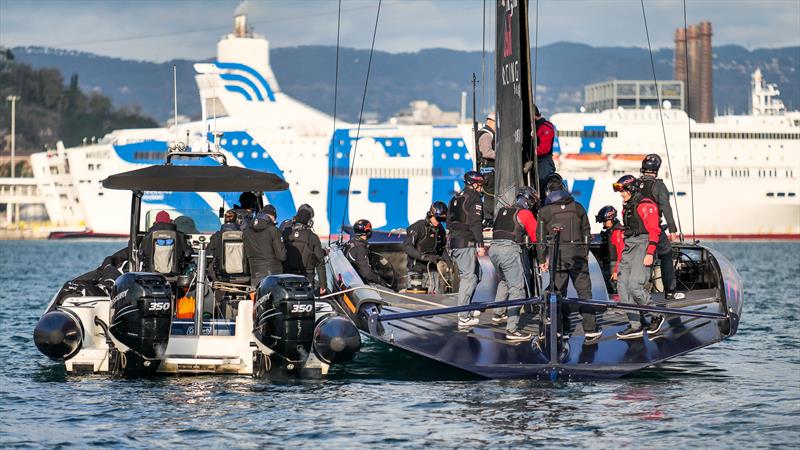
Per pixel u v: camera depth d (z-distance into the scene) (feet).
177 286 176.55
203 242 167.43
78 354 164.14
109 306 161.07
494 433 128.36
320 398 150.10
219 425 132.36
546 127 195.21
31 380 165.37
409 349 160.76
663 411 140.77
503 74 176.55
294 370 164.25
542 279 171.73
